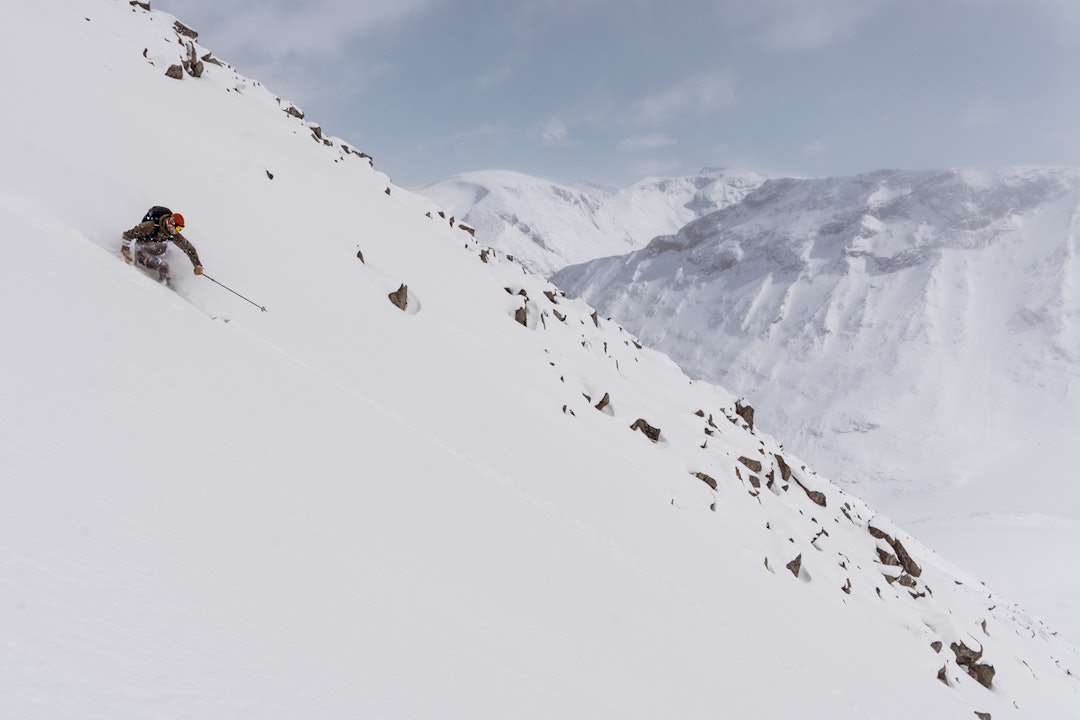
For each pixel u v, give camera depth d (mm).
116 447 4379
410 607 4863
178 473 4578
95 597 2926
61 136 12078
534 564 7629
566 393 20328
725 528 18141
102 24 24344
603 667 6141
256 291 12312
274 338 10984
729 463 25078
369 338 13664
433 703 3889
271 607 3781
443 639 4734
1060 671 36688
